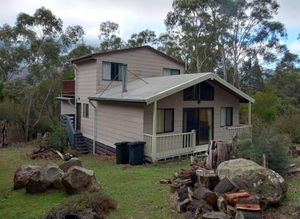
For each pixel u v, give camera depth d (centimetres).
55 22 2997
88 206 738
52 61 3023
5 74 3259
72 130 2120
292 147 1341
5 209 866
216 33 3422
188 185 836
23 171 1082
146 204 798
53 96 3130
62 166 1101
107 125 1820
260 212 604
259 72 3744
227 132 1739
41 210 817
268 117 2498
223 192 700
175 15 3356
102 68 2006
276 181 712
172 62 2308
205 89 1702
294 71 4256
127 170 1273
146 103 1364
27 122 2866
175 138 1501
